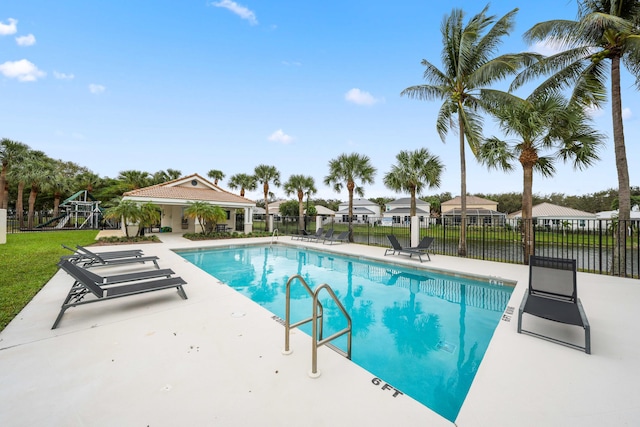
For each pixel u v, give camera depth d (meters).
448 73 11.14
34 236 16.66
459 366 3.58
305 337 3.48
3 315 4.02
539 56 9.38
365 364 3.62
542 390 2.49
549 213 28.36
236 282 7.88
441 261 9.36
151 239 14.77
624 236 7.23
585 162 9.16
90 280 4.22
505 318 4.28
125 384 2.46
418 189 16.12
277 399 2.28
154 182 33.44
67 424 1.97
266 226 23.08
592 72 8.85
